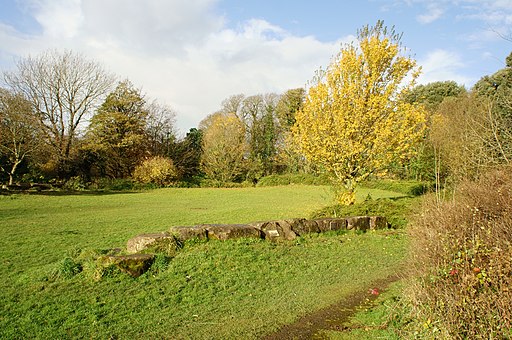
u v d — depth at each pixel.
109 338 5.29
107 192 33.44
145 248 8.74
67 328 5.55
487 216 5.96
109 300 6.53
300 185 43.94
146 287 7.12
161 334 5.44
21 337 5.23
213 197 31.28
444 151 16.80
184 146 49.72
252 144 54.34
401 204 15.02
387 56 16.23
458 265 4.64
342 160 16.36
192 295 6.93
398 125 16.34
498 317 3.99
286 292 7.27
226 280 7.69
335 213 14.60
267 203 26.09
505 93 10.70
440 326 4.36
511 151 8.94
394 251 10.48
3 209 19.34
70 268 7.51
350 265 9.16
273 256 9.29
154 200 27.91
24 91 33.81
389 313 5.58
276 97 55.75
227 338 5.30
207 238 9.68
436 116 21.75
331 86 16.55
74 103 36.66
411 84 16.67
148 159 42.03
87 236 12.34
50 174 35.38
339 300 6.82
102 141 39.38
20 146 29.95
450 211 6.38
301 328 5.62
